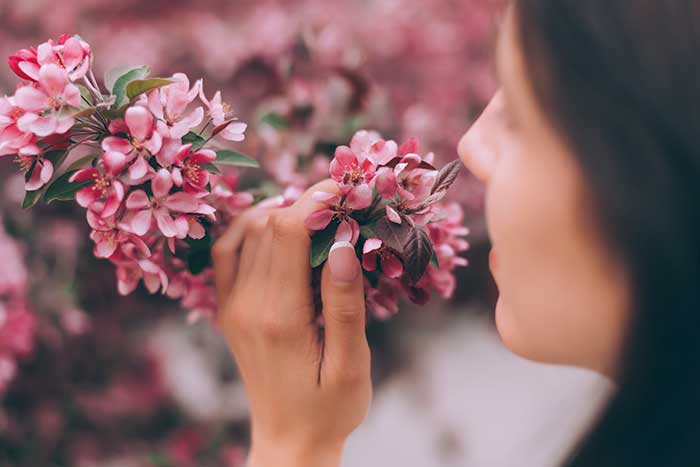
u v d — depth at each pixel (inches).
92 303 48.1
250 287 22.8
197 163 22.2
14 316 36.6
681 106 16.5
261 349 22.5
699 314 16.8
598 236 17.3
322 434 22.4
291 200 24.5
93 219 22.0
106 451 45.0
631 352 17.4
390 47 67.8
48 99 21.6
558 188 17.5
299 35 41.4
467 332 64.9
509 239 18.1
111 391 46.1
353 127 38.2
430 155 22.8
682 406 17.2
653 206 16.5
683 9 16.6
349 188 21.4
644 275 16.8
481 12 70.2
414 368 60.7
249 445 49.5
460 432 57.6
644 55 16.6
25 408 42.9
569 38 16.8
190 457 47.1
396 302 23.3
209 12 67.7
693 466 17.1
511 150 18.3
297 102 38.1
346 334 21.7
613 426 17.6
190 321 25.5
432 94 67.3
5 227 43.3
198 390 50.5
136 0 66.1
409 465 55.7
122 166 21.4
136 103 22.0
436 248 23.5
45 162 22.0
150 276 24.0
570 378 58.5
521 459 46.3
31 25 64.5
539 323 18.2
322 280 21.8
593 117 16.7
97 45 63.1
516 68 17.8
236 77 50.3
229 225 24.3
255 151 37.8
